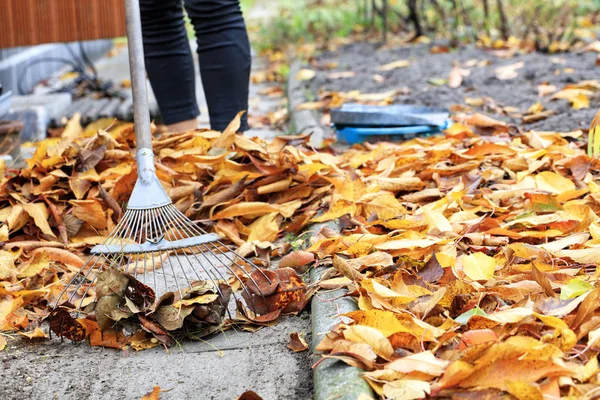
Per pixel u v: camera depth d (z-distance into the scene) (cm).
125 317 135
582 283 128
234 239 176
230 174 193
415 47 435
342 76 374
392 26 521
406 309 128
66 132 219
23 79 432
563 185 175
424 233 157
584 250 142
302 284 144
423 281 136
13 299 148
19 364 135
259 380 127
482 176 187
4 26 306
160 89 236
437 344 116
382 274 142
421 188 186
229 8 216
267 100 385
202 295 136
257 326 142
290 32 565
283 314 145
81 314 145
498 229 155
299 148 216
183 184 190
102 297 135
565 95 283
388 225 162
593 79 319
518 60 369
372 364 114
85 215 180
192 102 241
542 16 457
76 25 310
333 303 136
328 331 128
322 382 114
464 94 316
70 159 193
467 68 363
